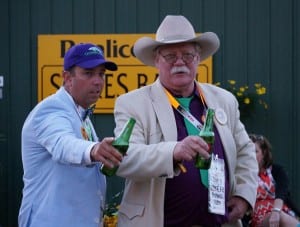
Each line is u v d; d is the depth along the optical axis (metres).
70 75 4.47
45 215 4.24
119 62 8.59
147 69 8.55
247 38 8.63
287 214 7.27
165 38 4.88
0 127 8.74
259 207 7.31
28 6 8.71
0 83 8.70
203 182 4.77
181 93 4.98
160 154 4.39
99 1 8.66
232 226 5.04
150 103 4.88
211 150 4.36
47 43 8.66
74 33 8.67
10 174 8.74
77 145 3.91
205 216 4.77
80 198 4.29
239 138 5.16
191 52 4.89
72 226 4.24
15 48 8.72
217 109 5.02
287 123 8.62
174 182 4.74
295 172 8.62
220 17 8.65
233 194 5.00
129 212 4.78
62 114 4.23
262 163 7.39
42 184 4.31
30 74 8.72
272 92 8.65
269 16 8.62
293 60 8.62
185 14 8.65
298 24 8.59
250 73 8.65
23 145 4.36
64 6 8.69
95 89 4.46
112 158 3.78
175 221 4.78
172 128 4.79
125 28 8.65
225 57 8.65
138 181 4.67
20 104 8.73
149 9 8.65
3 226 8.72
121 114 4.87
